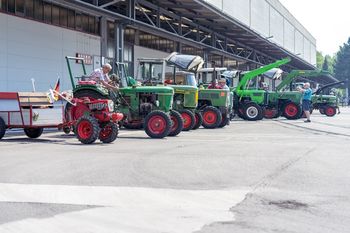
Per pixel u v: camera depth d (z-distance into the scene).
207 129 16.20
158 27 20.48
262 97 22.98
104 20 21.66
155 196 5.38
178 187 5.85
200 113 16.30
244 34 29.61
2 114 11.31
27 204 5.01
